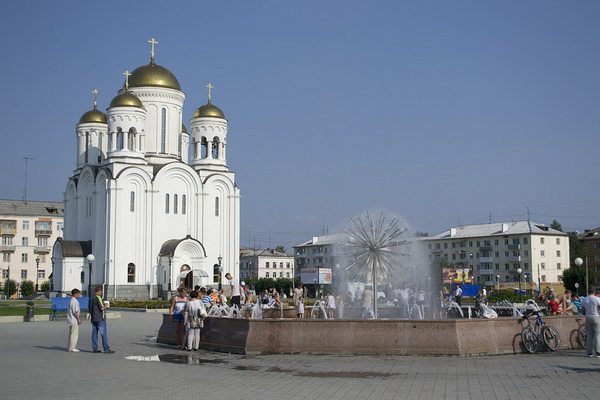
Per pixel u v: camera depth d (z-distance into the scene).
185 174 76.88
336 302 34.41
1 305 62.00
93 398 13.75
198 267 74.06
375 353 21.23
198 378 16.73
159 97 78.44
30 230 121.12
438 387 15.28
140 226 73.38
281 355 21.53
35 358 21.09
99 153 85.25
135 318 44.62
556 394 14.31
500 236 121.38
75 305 23.28
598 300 21.27
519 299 69.62
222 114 81.56
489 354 21.50
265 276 165.38
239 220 80.38
